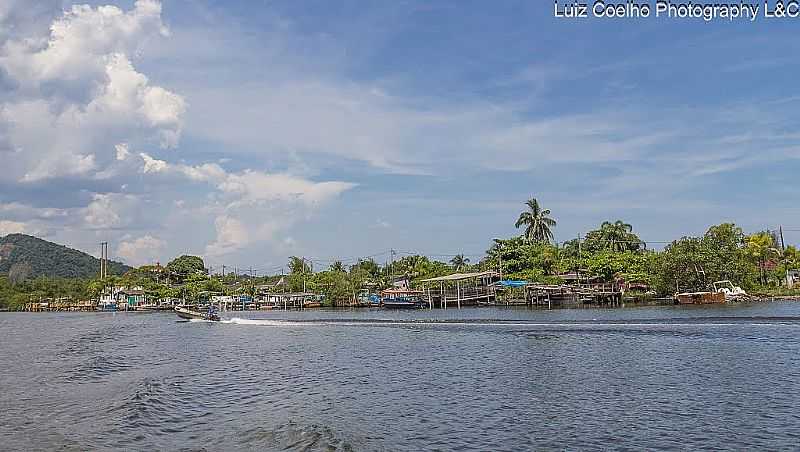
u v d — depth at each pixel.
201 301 153.62
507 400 26.11
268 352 46.88
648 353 38.34
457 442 19.89
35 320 118.25
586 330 52.78
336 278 138.12
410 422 22.58
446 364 37.16
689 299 89.25
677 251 97.50
